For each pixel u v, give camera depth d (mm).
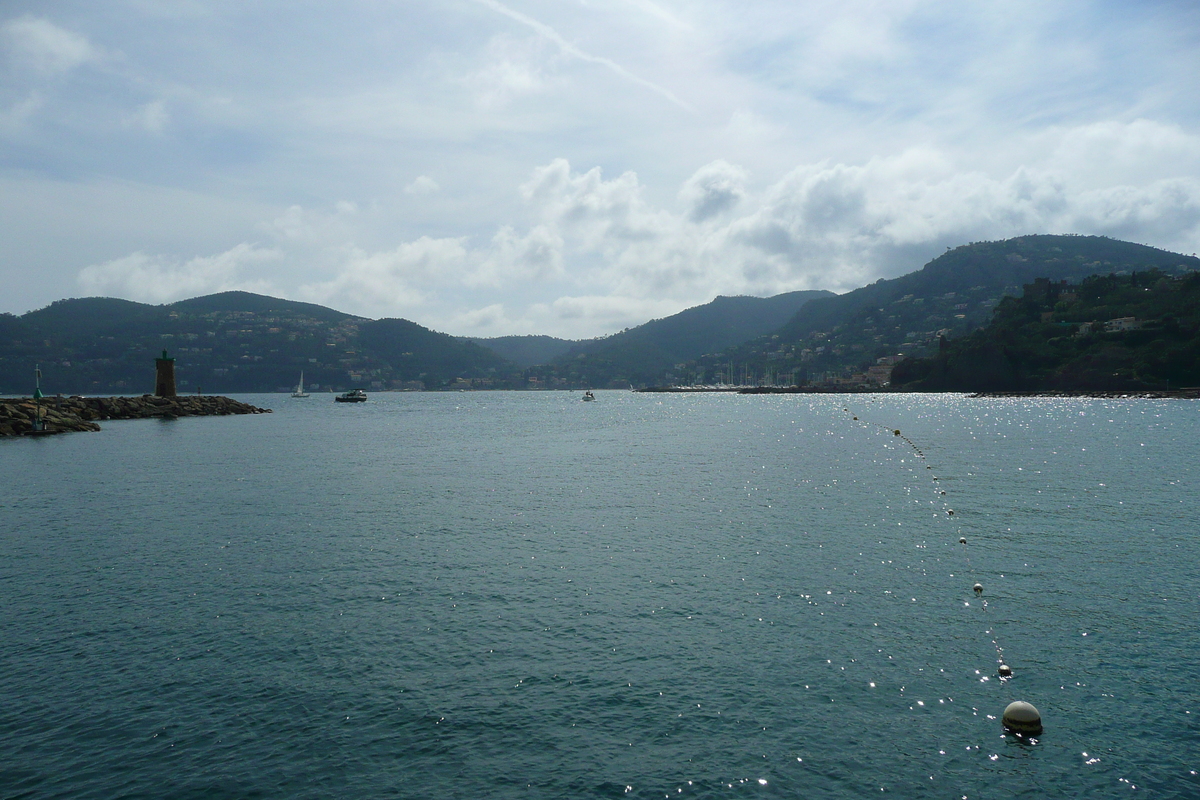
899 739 14523
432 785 13180
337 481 48188
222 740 14625
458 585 23891
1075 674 17188
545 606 21812
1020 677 17047
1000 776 13359
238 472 53312
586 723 15133
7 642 19359
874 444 72438
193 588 23750
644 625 20250
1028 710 14844
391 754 14133
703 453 65562
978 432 86375
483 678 17125
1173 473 48344
